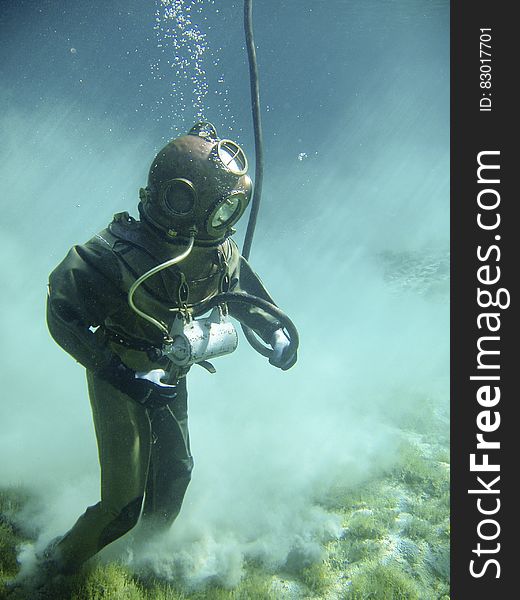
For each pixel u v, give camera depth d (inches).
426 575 127.1
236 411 204.8
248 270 117.7
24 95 1829.5
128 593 113.3
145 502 122.3
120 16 1681.8
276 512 145.4
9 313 287.6
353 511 148.4
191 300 102.0
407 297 367.6
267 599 115.9
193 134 101.2
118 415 100.7
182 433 119.7
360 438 185.2
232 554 126.9
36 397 205.2
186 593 117.6
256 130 112.0
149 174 97.7
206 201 93.9
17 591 110.7
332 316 327.0
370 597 118.3
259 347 118.3
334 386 228.8
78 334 89.6
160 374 92.3
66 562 111.4
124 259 94.3
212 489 155.0
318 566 124.6
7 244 446.3
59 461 163.0
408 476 163.8
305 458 172.4
